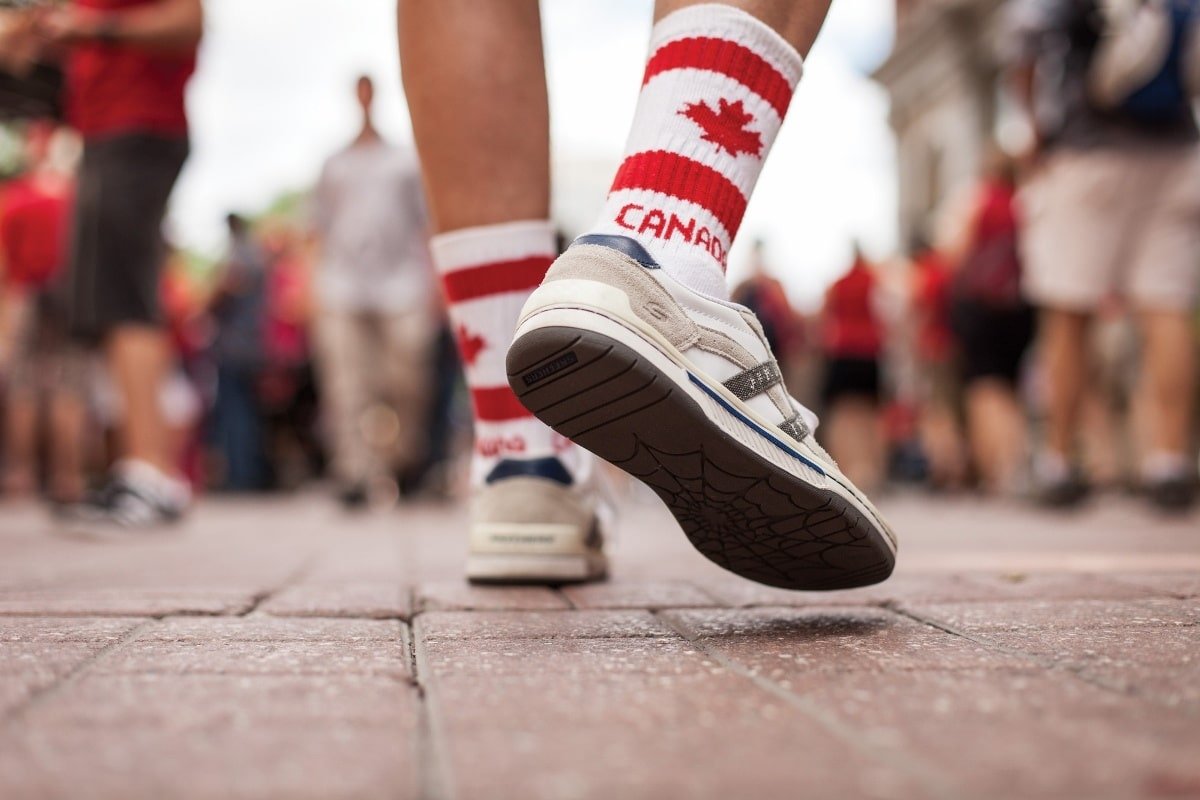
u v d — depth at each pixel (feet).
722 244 4.47
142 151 12.16
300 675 3.41
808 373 32.19
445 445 22.38
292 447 30.86
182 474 26.94
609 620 4.71
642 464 4.28
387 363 19.67
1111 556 8.57
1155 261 14.75
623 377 3.95
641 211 4.38
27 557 8.95
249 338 27.32
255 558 8.75
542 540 6.01
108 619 4.71
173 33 11.99
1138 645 3.92
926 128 71.87
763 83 4.48
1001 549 9.57
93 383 22.88
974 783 2.26
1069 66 14.99
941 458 28.76
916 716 2.85
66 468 21.38
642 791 2.23
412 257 19.44
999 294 21.86
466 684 3.28
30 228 20.83
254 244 27.37
